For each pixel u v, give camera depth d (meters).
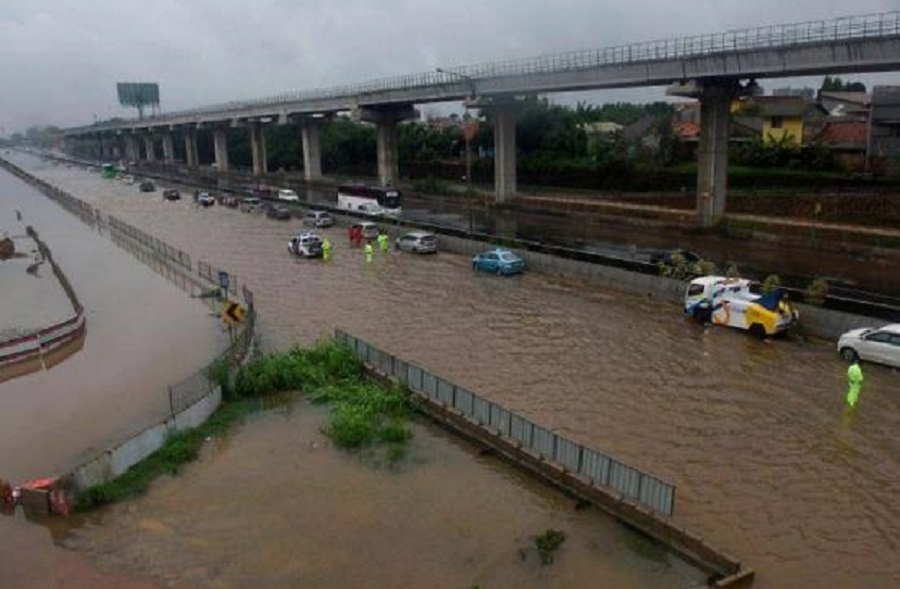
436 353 28.98
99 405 25.00
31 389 26.92
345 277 44.16
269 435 21.52
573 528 16.33
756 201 59.06
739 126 88.00
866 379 24.81
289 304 37.78
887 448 19.89
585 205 66.88
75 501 17.59
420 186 92.75
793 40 43.97
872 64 40.53
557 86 62.38
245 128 152.00
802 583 14.41
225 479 18.91
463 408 21.53
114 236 67.88
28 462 20.73
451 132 118.81
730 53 47.56
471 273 44.28
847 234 45.47
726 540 15.86
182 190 111.88
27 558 15.77
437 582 14.53
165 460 19.89
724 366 26.52
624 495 16.67
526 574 14.69
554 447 18.34
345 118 139.38
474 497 17.78
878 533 16.08
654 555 15.23
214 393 23.41
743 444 20.33
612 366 26.88
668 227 57.00
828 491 17.81
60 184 138.75
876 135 69.81
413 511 17.19
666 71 52.72
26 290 45.72
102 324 36.19
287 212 72.75
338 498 17.83
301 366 25.80
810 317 29.78
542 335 30.98
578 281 40.94
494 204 75.94
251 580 14.77
